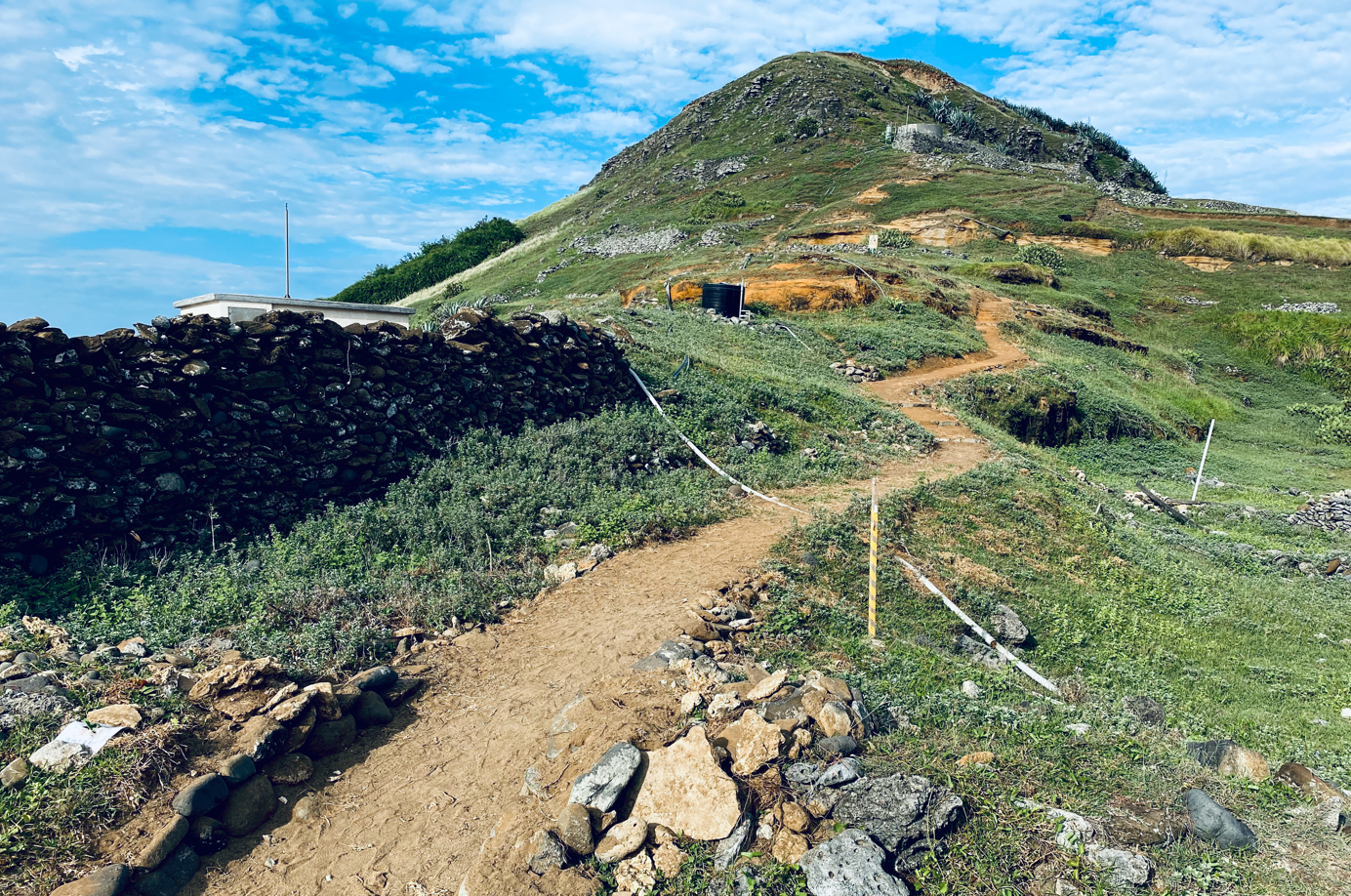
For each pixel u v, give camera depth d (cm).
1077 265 5034
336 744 551
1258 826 518
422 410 1175
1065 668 924
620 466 1284
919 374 2755
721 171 7775
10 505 735
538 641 743
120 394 833
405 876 447
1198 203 6538
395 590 809
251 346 962
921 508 1327
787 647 757
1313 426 3522
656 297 3428
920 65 11031
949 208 5559
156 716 508
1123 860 446
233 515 920
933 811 464
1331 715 891
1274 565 1616
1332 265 5028
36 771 448
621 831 458
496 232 8462
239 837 469
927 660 792
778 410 1841
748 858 445
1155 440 2938
